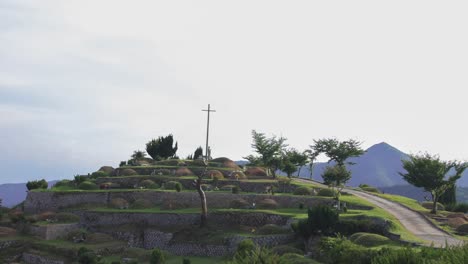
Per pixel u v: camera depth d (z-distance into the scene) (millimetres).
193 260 61375
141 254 62969
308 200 78438
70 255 63875
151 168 104438
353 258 39438
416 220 65062
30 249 67188
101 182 96500
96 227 76375
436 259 25391
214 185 92188
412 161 76250
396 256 26547
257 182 92125
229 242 63719
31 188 95062
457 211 81812
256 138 113125
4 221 78562
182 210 78062
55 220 76625
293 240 62125
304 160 122000
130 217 75938
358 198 82812
